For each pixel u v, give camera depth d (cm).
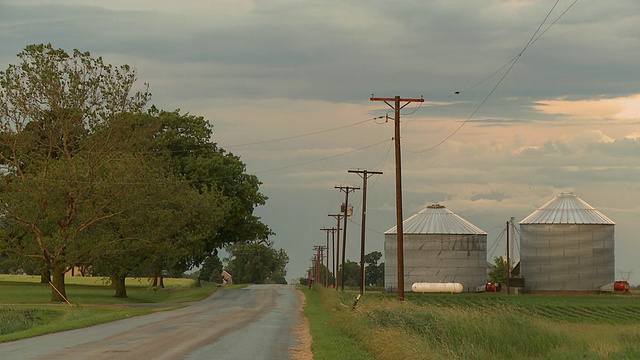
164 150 8269
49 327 3077
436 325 3108
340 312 3534
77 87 6128
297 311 4822
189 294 7812
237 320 3812
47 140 6400
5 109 6006
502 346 3216
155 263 6938
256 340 2650
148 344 2406
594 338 3691
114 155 6253
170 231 6400
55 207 5853
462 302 7312
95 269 7244
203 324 3462
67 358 1972
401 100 4638
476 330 3225
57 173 5831
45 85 6019
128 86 6288
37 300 6241
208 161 8406
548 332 3475
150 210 6281
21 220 5769
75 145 6575
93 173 6062
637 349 3206
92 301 6359
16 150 6191
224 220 7819
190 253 7188
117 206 5991
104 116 6234
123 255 6475
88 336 2728
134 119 6391
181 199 6569
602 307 7069
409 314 3186
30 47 6047
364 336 2666
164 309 5031
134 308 5194
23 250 6094
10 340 2547
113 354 2081
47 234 6038
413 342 2222
